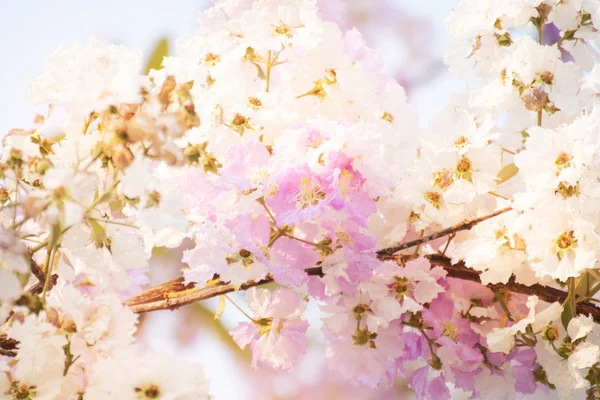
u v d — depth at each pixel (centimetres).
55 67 118
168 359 116
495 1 129
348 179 119
